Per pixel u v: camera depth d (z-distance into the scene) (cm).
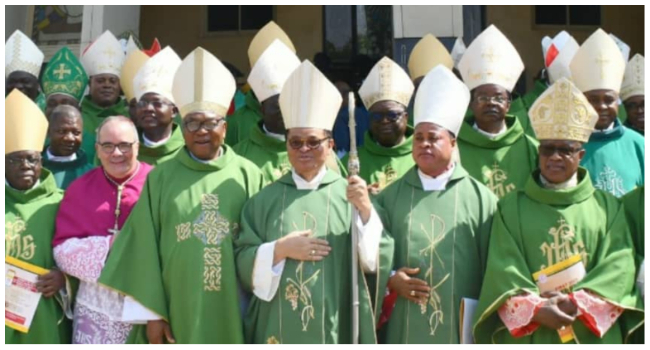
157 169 543
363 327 503
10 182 553
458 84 533
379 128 602
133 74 680
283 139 612
